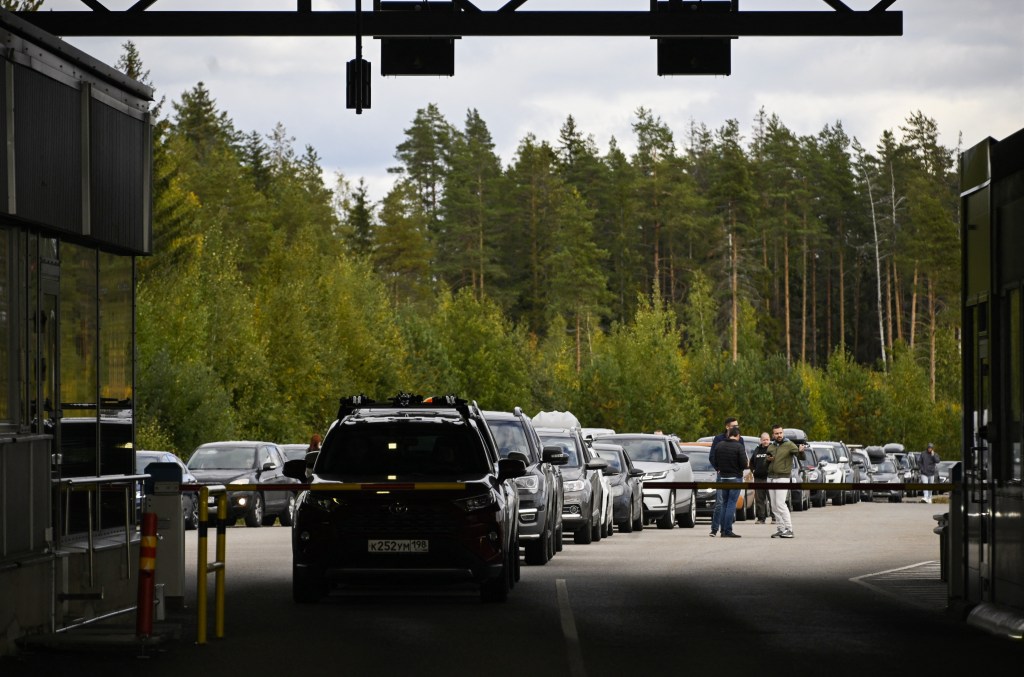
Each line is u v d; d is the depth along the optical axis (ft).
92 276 138.62
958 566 140.77
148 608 113.70
